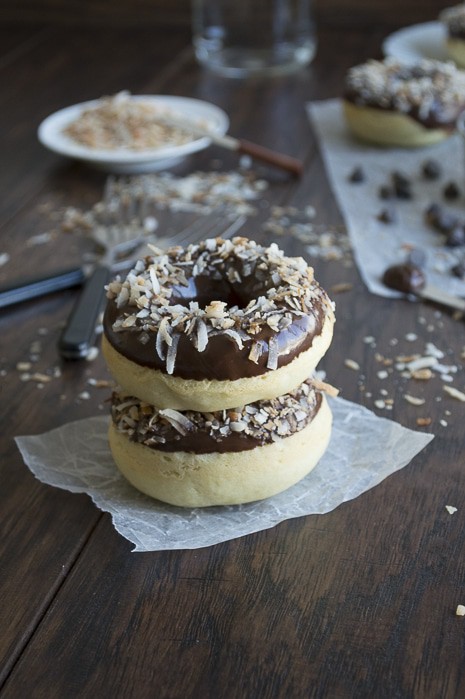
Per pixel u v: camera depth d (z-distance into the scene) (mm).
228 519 521
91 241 739
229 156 853
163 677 440
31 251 731
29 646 458
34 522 525
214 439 508
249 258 541
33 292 674
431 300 666
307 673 439
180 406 506
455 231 722
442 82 842
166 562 503
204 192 795
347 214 761
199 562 503
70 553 511
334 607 474
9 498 537
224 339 494
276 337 500
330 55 1043
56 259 721
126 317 512
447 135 845
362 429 563
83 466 550
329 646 453
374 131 842
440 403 584
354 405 579
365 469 542
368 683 434
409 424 571
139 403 522
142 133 828
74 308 644
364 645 452
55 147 815
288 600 479
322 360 616
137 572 500
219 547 509
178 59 1047
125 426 522
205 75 1003
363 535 513
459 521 518
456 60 933
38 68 1035
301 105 936
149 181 814
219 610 475
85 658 451
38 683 439
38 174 833
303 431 520
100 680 440
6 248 736
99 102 887
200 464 511
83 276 688
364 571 496
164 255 546
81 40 1107
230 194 791
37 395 600
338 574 494
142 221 752
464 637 455
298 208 771
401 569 496
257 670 442
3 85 1000
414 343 630
